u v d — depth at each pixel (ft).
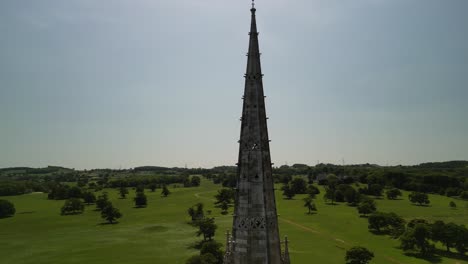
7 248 408.87
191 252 379.76
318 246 403.75
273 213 74.74
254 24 78.89
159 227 515.91
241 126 76.64
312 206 620.49
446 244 398.21
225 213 615.16
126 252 382.83
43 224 560.61
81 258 362.33
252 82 76.84
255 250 72.08
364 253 334.03
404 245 390.83
